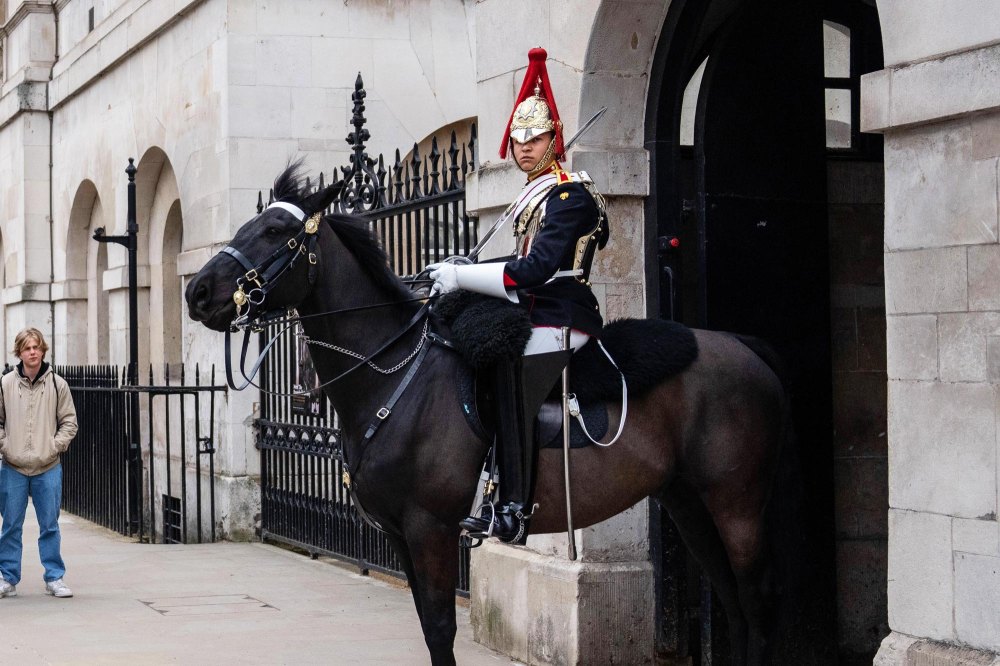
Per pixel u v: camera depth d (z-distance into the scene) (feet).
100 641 37.24
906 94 23.94
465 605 43.60
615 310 34.19
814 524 35.14
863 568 37.93
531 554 35.45
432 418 26.07
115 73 82.69
